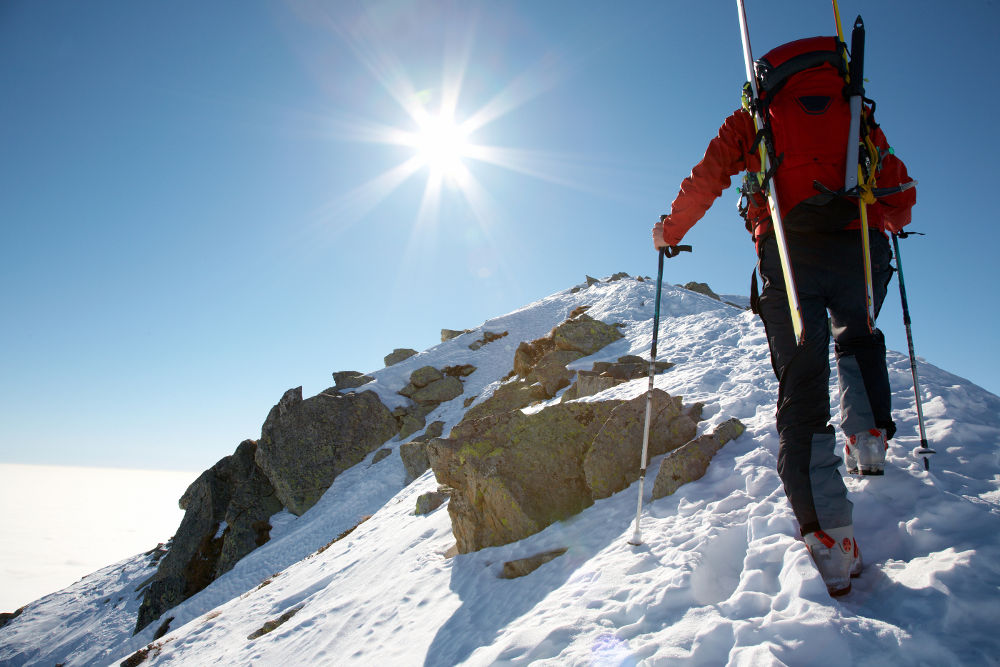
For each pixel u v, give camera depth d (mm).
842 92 2244
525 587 4082
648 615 2559
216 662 7156
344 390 31625
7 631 26109
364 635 5215
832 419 4156
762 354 7918
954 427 3441
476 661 2826
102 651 22156
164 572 26938
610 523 4328
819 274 2285
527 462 5715
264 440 28609
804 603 2105
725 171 2424
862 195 2158
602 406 5953
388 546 8625
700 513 3531
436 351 36281
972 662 1671
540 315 39344
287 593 9625
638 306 24156
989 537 2262
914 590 2055
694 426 5254
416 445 24000
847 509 2119
